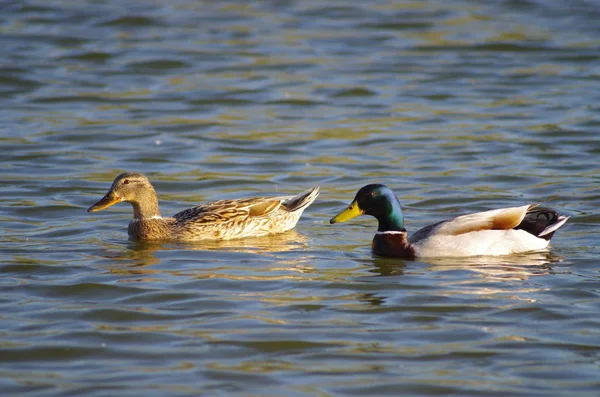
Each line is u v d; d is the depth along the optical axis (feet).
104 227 52.85
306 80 92.22
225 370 32.91
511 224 46.42
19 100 84.33
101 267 44.86
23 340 35.50
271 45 105.19
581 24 113.29
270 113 81.56
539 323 37.06
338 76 93.76
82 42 104.73
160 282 42.34
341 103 84.84
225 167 65.82
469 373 32.63
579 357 33.81
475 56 100.99
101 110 81.87
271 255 47.16
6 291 41.19
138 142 72.18
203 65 97.50
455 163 66.18
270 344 35.06
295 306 39.09
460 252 45.68
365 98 86.33
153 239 50.34
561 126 75.46
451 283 41.88
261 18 117.39
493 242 45.93
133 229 50.65
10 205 56.44
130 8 119.65
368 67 97.09
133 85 90.22
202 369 32.99
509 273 43.27
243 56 100.83
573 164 65.46
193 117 80.02
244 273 43.73
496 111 81.10
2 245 48.47
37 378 32.32
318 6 122.31
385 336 35.88
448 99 85.71
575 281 41.96
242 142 72.33
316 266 44.96
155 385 31.73
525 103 83.56
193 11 119.75
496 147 70.08
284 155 68.95
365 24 114.11
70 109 81.92
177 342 35.32
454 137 73.05
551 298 39.73
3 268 44.37
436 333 36.09
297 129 76.18
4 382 31.94
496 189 59.62
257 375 32.50
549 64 97.50
